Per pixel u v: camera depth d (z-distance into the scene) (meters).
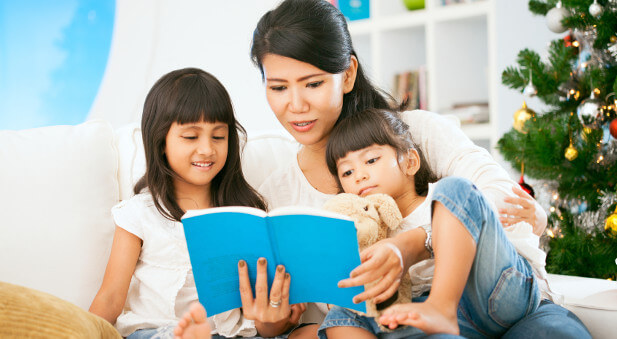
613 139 2.03
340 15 1.48
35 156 1.46
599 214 2.06
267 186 1.56
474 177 1.39
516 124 2.24
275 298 1.12
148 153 1.43
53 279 1.40
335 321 1.19
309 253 1.09
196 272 1.12
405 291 1.17
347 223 1.03
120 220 1.38
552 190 2.21
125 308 1.44
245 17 3.19
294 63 1.37
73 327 0.95
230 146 1.49
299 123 1.42
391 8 3.25
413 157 1.37
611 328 1.26
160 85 1.43
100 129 1.57
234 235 1.12
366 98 1.57
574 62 2.18
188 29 3.22
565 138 2.14
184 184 1.47
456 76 3.13
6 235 1.38
